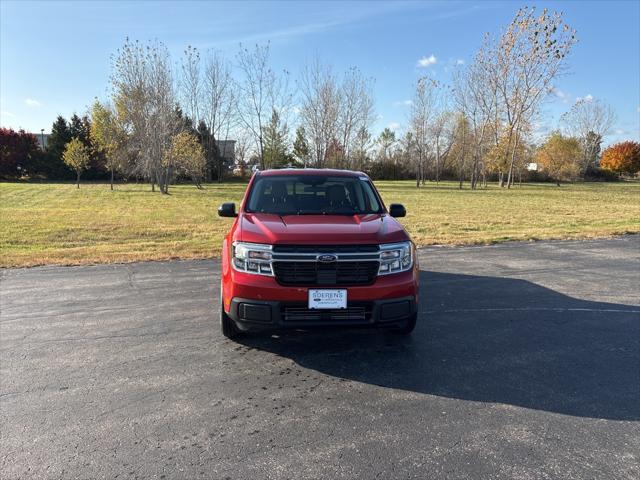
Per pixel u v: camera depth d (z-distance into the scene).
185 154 38.28
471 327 5.03
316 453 2.74
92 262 8.54
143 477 2.52
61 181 60.28
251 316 3.92
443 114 57.88
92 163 60.53
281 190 5.32
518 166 56.81
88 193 33.75
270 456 2.71
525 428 3.01
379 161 72.31
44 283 7.01
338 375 3.83
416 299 4.15
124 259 8.78
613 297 6.27
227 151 69.19
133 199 27.89
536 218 17.77
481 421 3.10
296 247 3.90
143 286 6.83
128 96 34.06
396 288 3.97
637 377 3.80
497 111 47.66
